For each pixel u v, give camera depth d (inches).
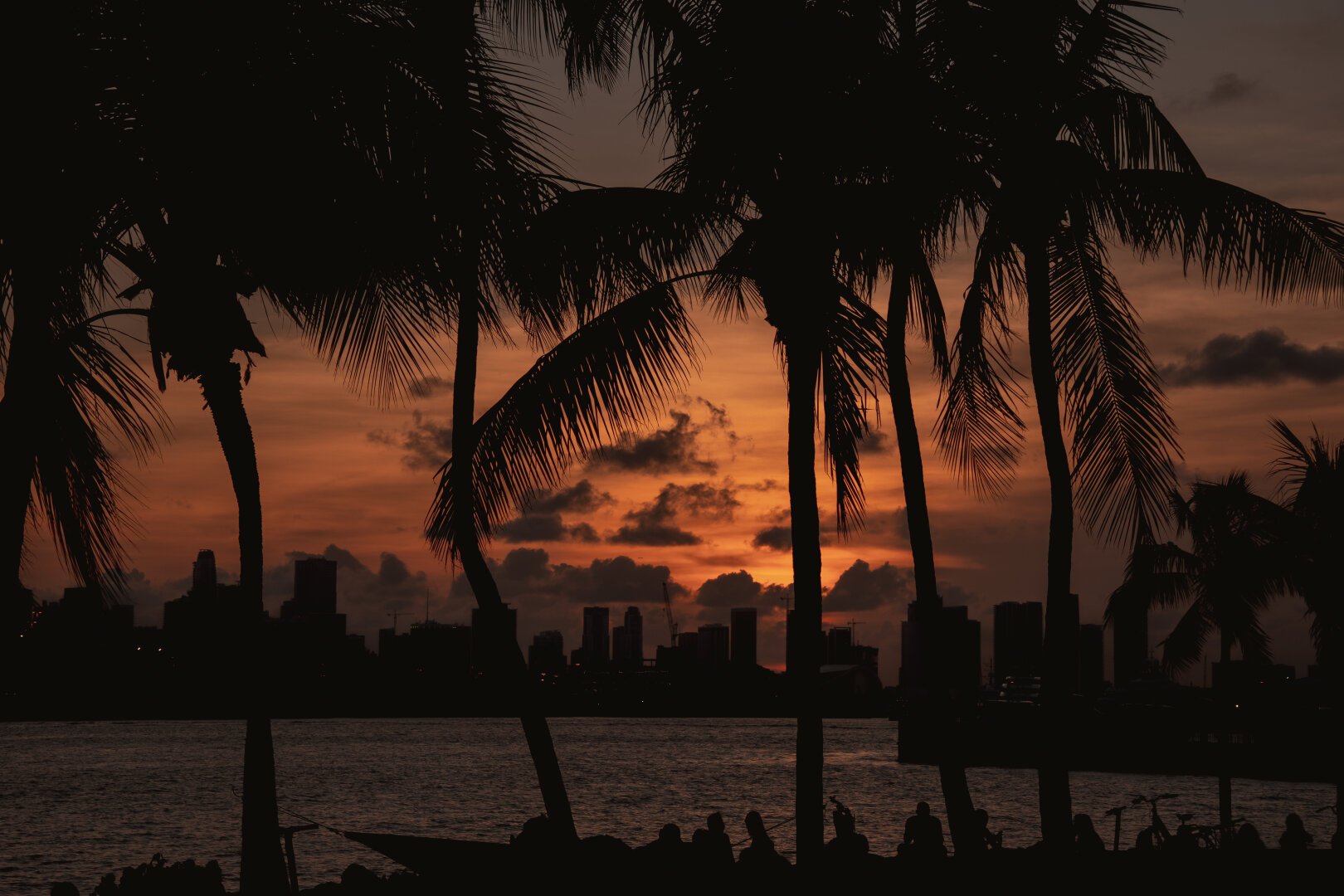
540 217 439.5
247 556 440.1
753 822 529.3
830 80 463.5
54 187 350.9
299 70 358.3
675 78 477.1
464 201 362.9
